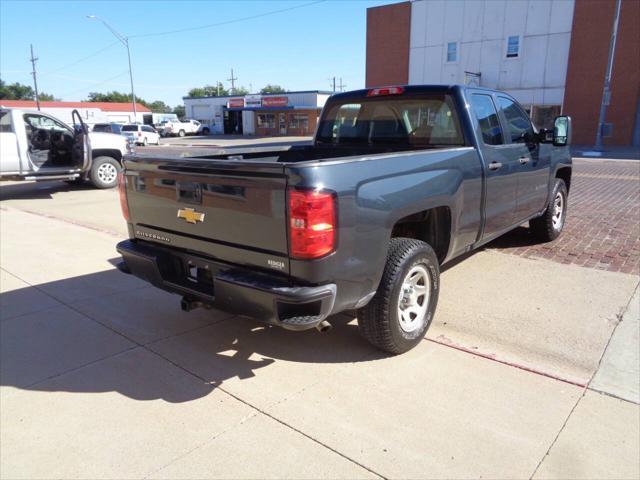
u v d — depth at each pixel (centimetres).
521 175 523
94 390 336
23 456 273
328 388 330
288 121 4994
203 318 450
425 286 377
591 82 2923
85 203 1073
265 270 304
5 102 6209
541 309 446
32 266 610
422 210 365
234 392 330
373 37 3612
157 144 3678
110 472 260
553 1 2933
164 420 302
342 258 299
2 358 381
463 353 373
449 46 3319
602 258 592
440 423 292
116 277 567
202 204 328
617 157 2128
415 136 473
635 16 2755
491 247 646
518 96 3156
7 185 1388
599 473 252
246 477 254
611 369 347
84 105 7031
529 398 315
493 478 249
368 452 269
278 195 285
